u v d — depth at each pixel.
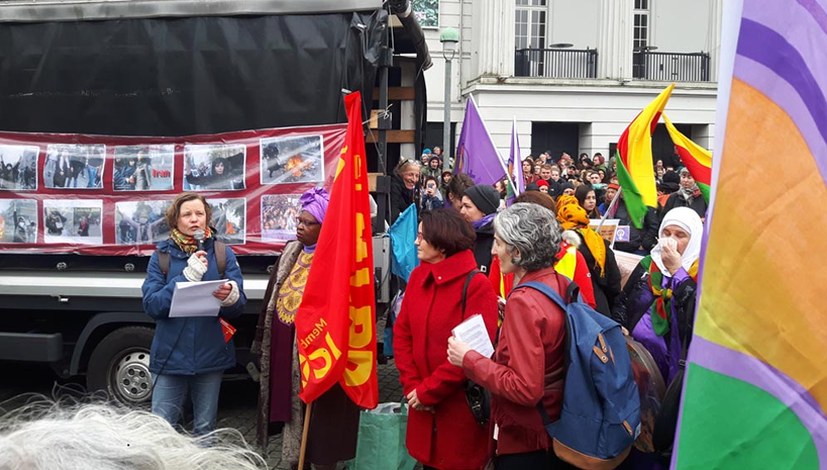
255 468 1.08
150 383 5.48
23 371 7.18
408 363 3.62
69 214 5.40
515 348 2.76
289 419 4.10
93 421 1.00
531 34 24.36
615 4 22.61
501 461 2.97
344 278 3.72
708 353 1.79
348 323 3.75
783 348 1.72
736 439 1.75
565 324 2.80
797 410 1.70
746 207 1.75
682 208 3.46
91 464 0.92
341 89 5.13
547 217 2.95
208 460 1.03
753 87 1.77
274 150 5.20
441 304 3.49
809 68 1.76
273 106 5.20
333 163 5.16
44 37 5.35
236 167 5.24
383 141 5.44
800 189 1.73
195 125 5.27
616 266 4.67
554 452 2.82
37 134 5.39
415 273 3.65
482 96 22.27
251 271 5.38
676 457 1.82
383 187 5.47
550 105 22.47
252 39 5.20
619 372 2.75
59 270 5.50
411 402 3.48
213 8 5.21
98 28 5.30
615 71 22.72
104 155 5.36
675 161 19.05
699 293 1.84
